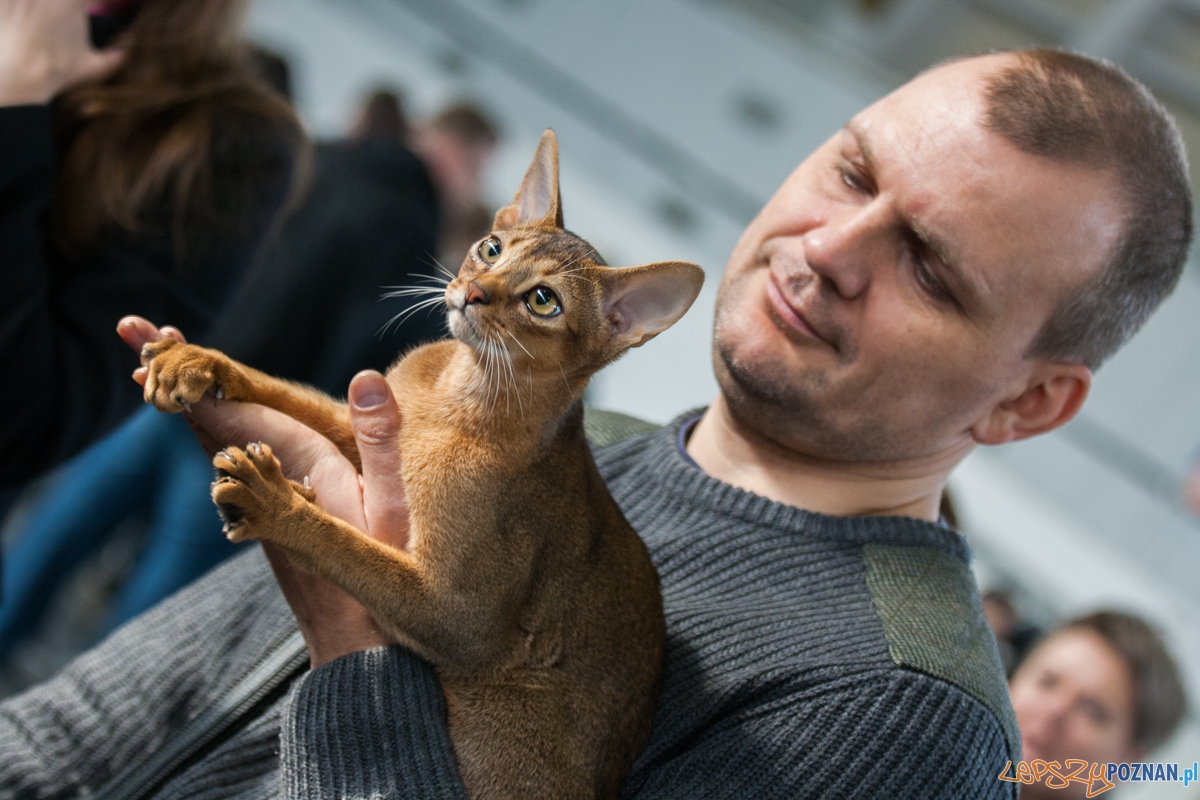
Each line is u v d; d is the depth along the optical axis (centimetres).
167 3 89
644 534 83
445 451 78
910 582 77
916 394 78
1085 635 124
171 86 89
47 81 85
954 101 77
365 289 134
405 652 75
